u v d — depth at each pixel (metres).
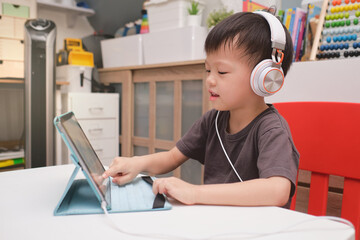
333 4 1.26
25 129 1.77
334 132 0.69
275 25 0.59
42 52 1.77
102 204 0.41
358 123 0.66
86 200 0.46
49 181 0.58
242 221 0.40
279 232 0.36
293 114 0.75
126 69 2.15
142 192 0.53
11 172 0.65
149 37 2.06
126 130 2.19
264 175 0.54
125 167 0.62
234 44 0.58
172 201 0.48
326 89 1.06
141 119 2.13
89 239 0.33
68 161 2.08
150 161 0.70
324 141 0.70
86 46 2.58
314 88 1.08
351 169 0.66
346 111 0.67
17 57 2.10
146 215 0.41
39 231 0.36
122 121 2.23
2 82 1.75
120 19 2.67
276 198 0.48
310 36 1.32
